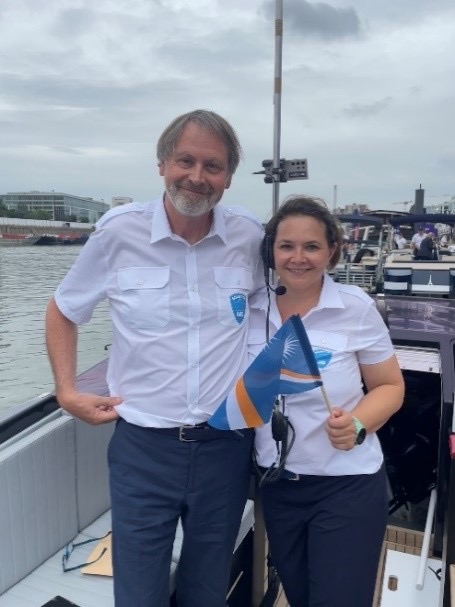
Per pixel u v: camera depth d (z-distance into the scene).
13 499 1.95
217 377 1.68
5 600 1.90
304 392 1.63
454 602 1.65
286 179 6.84
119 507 1.71
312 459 1.65
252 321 1.82
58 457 2.15
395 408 1.67
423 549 2.11
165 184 1.66
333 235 1.67
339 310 1.68
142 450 1.68
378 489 1.69
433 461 2.77
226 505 1.72
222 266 1.71
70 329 1.80
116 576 1.73
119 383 1.74
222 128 1.63
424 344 2.53
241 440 1.73
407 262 9.85
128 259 1.68
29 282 22.31
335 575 1.66
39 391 8.85
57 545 2.17
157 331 1.66
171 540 1.72
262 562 2.29
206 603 1.78
